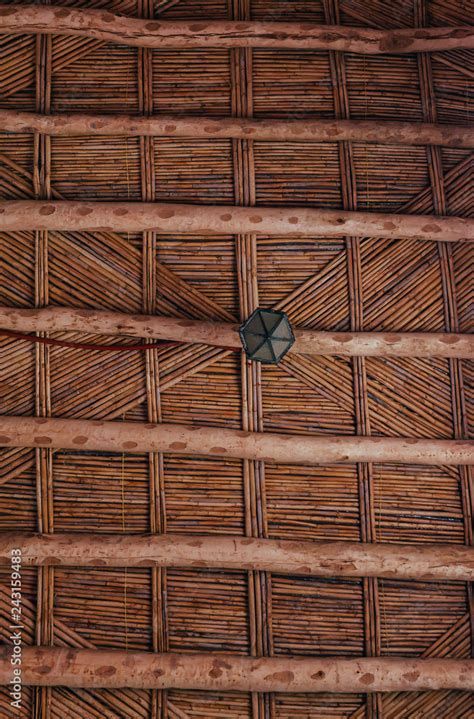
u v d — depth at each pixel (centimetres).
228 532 433
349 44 456
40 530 426
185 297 443
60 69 452
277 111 455
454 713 428
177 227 437
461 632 436
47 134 445
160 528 430
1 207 430
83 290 440
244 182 449
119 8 453
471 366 457
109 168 448
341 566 427
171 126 444
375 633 430
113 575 427
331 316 448
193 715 419
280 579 433
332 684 414
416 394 452
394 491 445
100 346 418
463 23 461
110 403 436
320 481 442
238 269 444
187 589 429
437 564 430
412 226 446
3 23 440
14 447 430
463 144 459
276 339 348
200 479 437
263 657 419
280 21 458
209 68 457
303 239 450
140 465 436
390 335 443
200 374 443
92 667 406
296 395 446
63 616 421
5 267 438
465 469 449
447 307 455
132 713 416
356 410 446
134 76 454
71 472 433
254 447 430
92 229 436
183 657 414
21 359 437
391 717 424
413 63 465
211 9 457
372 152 459
